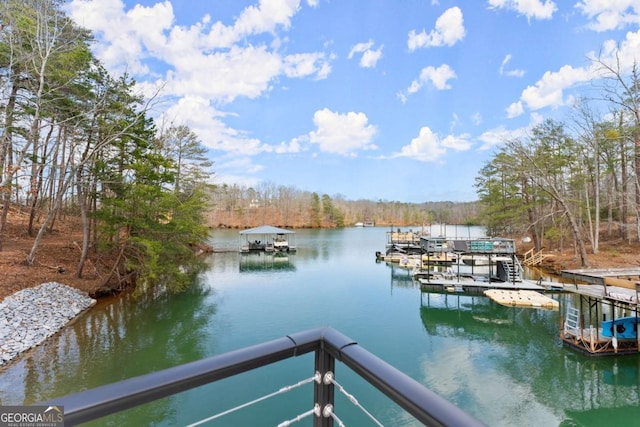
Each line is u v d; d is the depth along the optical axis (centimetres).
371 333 980
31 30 1093
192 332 965
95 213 1255
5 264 1162
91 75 1219
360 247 3294
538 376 714
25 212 1680
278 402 603
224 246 3253
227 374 93
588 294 801
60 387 638
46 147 1433
